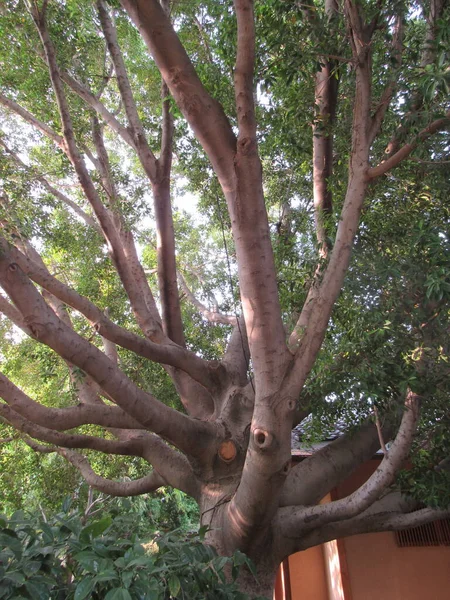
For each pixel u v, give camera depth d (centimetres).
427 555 739
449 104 409
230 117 564
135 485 588
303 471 517
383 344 377
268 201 709
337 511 434
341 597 725
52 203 716
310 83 479
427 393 377
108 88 887
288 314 573
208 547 305
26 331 469
